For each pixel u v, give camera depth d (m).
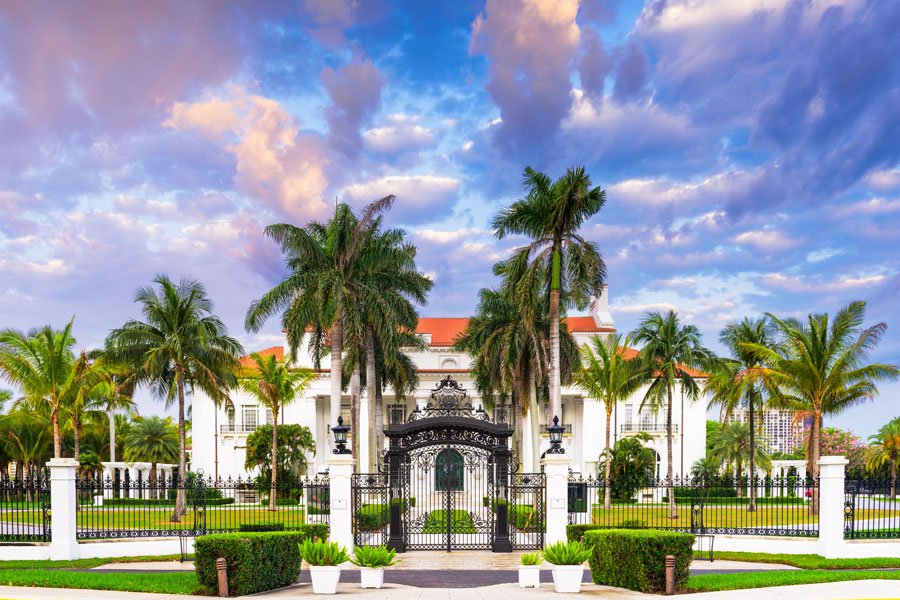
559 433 21.50
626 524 24.41
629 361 41.91
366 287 34.28
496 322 40.31
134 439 59.91
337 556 14.84
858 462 72.12
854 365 31.77
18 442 50.78
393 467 22.20
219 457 59.22
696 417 59.12
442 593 14.62
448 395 23.61
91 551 21.80
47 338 34.81
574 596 13.99
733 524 30.09
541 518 22.19
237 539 14.46
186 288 35.22
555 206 32.62
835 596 13.48
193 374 35.69
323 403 62.28
